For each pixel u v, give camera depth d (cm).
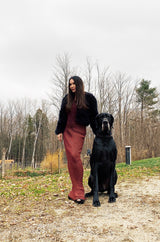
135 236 247
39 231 270
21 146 3750
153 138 1733
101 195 412
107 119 356
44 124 3716
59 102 2058
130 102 1947
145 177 594
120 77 2025
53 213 330
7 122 3931
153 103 2850
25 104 3859
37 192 485
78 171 369
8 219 319
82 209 338
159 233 251
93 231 263
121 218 297
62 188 505
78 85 374
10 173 1130
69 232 263
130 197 390
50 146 3209
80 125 383
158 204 345
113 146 364
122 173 720
